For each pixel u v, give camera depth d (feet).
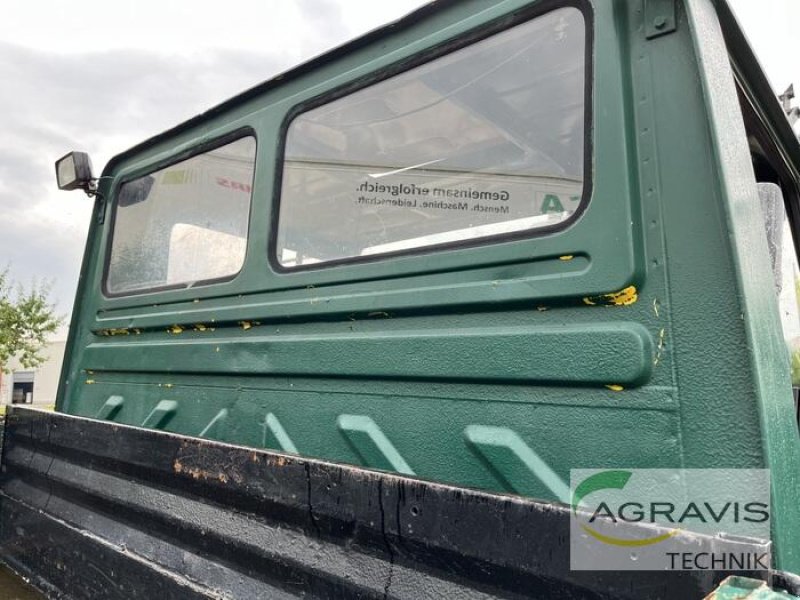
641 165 4.66
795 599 3.03
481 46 5.90
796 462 4.19
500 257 5.26
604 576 3.46
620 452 4.40
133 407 8.68
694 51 4.52
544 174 5.40
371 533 4.52
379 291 6.04
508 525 3.85
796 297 8.45
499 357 5.08
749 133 7.41
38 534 7.96
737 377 4.00
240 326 7.42
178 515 6.00
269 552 5.15
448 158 6.27
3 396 96.43
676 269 4.36
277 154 7.48
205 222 8.36
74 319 10.34
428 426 5.49
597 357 4.56
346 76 6.94
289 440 6.52
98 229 10.41
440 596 4.12
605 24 5.02
